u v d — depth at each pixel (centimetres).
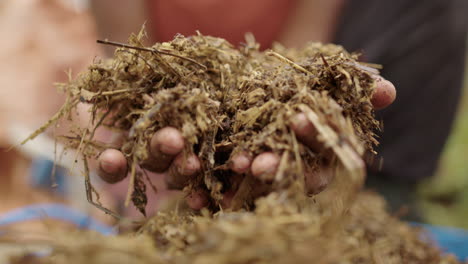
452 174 110
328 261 29
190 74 36
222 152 36
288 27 62
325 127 32
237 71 37
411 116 72
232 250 28
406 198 74
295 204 31
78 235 30
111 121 38
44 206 51
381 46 69
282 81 34
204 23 61
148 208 54
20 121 56
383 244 42
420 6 68
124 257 29
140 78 36
